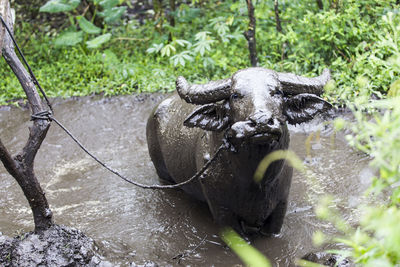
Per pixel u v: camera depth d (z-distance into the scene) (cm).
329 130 689
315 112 427
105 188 619
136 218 552
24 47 1027
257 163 423
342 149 645
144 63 936
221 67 879
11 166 452
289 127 715
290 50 848
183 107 556
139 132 754
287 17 849
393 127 270
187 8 973
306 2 866
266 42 888
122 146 722
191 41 944
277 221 497
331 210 532
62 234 475
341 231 495
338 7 797
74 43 950
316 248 475
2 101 850
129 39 980
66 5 942
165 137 561
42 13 1150
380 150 275
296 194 571
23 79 473
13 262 453
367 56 754
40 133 466
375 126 281
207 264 470
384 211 276
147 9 1168
